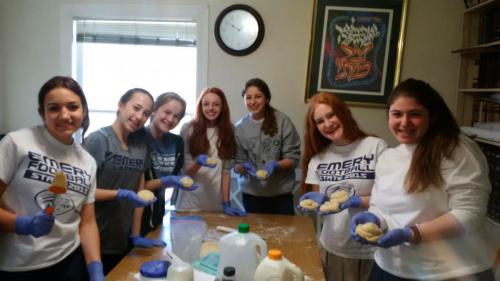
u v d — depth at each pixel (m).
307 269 1.46
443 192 1.25
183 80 3.28
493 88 2.61
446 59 2.95
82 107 1.41
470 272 1.23
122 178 1.76
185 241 1.52
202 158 2.24
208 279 1.27
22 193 1.31
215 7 3.07
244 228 1.27
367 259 1.75
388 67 2.96
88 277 1.54
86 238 1.49
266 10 3.03
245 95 2.58
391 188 1.38
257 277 1.09
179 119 2.02
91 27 3.25
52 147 1.37
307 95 3.04
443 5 2.91
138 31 3.24
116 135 1.75
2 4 3.23
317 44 3.00
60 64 3.25
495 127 2.44
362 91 3.00
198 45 3.12
